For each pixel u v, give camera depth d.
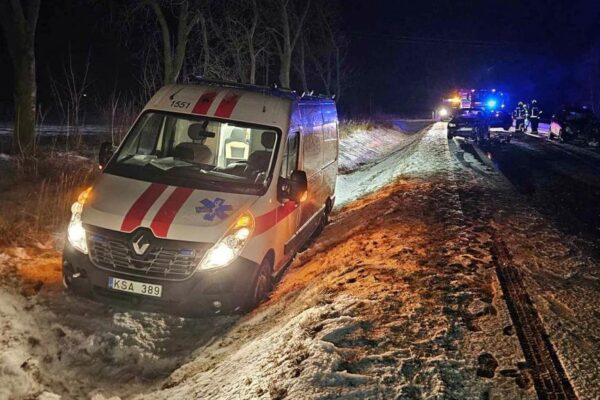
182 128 7.05
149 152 6.93
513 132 35.31
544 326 5.09
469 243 7.69
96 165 11.89
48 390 4.51
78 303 5.91
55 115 28.77
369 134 32.31
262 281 6.20
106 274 5.47
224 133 6.88
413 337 4.60
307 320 4.95
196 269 5.42
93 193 5.98
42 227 8.12
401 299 5.36
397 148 29.89
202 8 18.53
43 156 12.11
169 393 4.46
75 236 5.67
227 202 5.91
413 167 16.27
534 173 16.19
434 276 6.09
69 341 5.19
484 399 3.82
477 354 4.43
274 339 4.84
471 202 10.93
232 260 5.55
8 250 7.07
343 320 4.79
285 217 6.80
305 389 3.81
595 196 12.46
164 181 6.18
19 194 9.44
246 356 4.73
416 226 8.65
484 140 26.39
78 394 4.55
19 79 12.52
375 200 11.72
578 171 16.89
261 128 6.85
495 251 7.39
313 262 7.77
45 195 9.05
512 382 4.07
